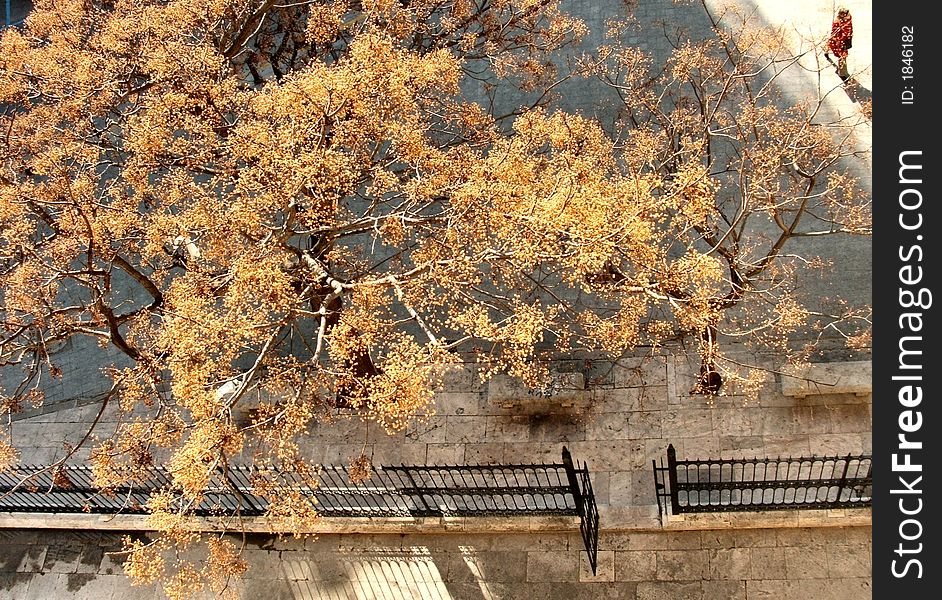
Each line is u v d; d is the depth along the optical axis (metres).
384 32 18.31
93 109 19.17
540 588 18.05
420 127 17.81
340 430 20.95
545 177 15.51
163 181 17.75
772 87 25.94
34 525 20.22
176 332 14.13
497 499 18.98
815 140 19.20
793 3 28.41
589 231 13.38
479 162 15.62
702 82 20.36
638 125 22.64
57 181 16.59
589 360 21.20
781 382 19.97
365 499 19.19
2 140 17.42
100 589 19.56
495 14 25.64
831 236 22.59
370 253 24.19
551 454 19.91
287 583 18.88
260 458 16.02
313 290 16.19
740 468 18.89
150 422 16.09
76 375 24.27
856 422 19.16
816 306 21.44
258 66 25.45
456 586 18.36
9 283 15.99
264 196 14.81
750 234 23.03
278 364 15.93
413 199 16.33
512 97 27.94
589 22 29.59
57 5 20.73
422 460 20.25
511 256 13.98
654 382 20.59
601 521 18.30
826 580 17.14
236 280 14.23
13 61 18.92
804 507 17.41
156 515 14.17
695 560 17.81
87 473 20.92
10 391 24.22
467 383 21.39
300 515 14.45
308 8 25.17
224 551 14.79
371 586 18.61
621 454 19.62
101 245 15.62
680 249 23.02
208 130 17.12
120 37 19.47
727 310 21.64
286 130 15.08
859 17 27.64
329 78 15.29
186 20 19.27
